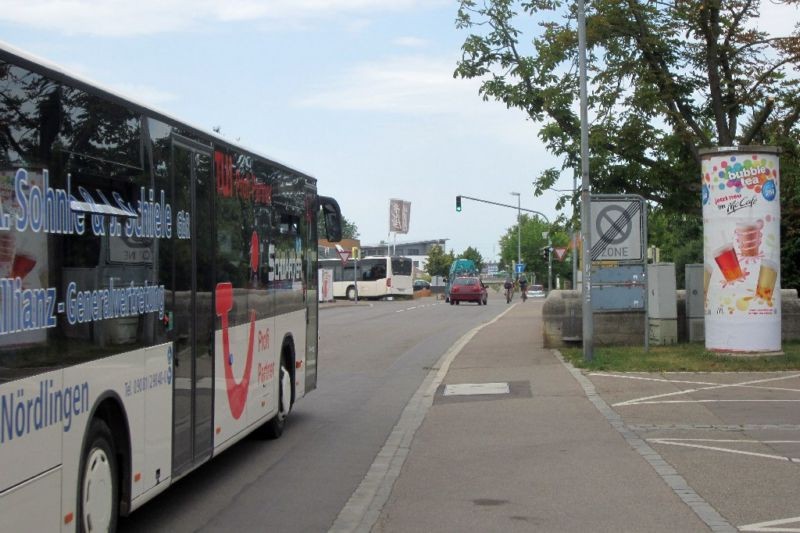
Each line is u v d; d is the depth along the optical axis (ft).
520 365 59.72
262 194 33.71
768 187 53.52
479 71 69.87
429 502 26.37
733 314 54.24
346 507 26.30
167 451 23.45
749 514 23.86
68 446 17.62
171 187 24.14
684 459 30.99
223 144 28.94
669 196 69.21
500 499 26.40
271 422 36.50
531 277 372.58
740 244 53.72
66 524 17.48
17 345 15.70
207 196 27.20
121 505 20.80
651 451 32.45
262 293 33.68
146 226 22.22
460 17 69.26
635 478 28.40
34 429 16.19
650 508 24.75
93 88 19.36
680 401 43.27
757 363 53.06
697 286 65.67
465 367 61.11
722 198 54.08
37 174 16.78
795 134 65.16
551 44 67.26
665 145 66.54
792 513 23.91
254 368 32.48
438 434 37.65
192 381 25.53
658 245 143.84
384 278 256.11
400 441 36.45
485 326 105.81
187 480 30.04
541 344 73.77
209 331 27.14
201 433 26.32
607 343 66.18
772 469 29.17
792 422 37.78
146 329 22.08
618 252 61.21
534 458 32.04
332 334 100.42
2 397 15.07
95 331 19.07
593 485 27.68
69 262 17.92
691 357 56.80
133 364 21.18
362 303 214.48
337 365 67.72
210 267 27.32
